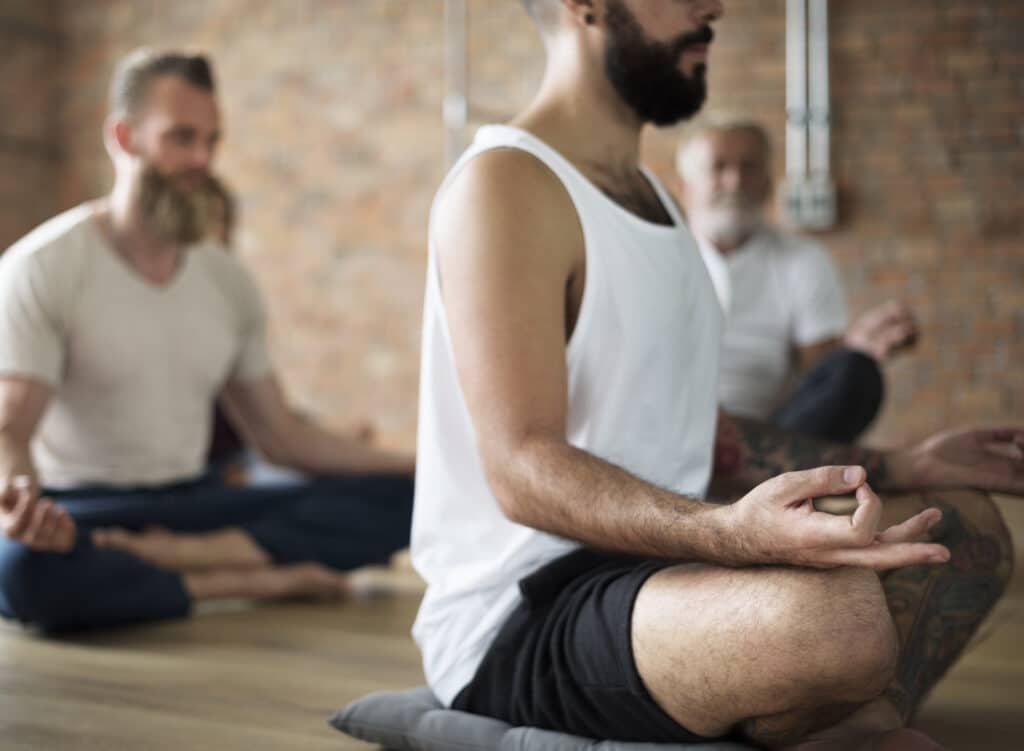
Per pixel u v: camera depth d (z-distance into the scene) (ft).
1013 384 19.31
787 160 20.10
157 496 9.78
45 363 9.09
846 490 3.73
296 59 23.26
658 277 4.99
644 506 4.13
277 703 6.41
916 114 19.70
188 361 10.02
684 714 4.43
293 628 8.80
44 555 8.34
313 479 10.63
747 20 20.24
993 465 5.49
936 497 5.28
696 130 20.25
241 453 12.14
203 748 5.48
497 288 4.60
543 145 4.90
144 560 9.18
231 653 7.86
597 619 4.56
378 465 10.71
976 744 5.60
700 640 4.20
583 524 4.26
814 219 19.92
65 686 6.84
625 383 4.90
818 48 19.93
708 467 5.39
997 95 19.36
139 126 9.64
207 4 23.71
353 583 10.94
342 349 23.04
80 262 9.43
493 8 21.98
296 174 23.29
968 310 19.51
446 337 4.95
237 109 23.61
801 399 10.98
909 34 19.69
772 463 5.88
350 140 22.95
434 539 5.22
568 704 4.74
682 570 4.42
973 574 5.11
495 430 4.49
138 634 8.59
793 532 3.77
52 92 24.43
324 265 23.13
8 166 23.66
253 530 9.97
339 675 7.16
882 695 4.59
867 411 10.90
